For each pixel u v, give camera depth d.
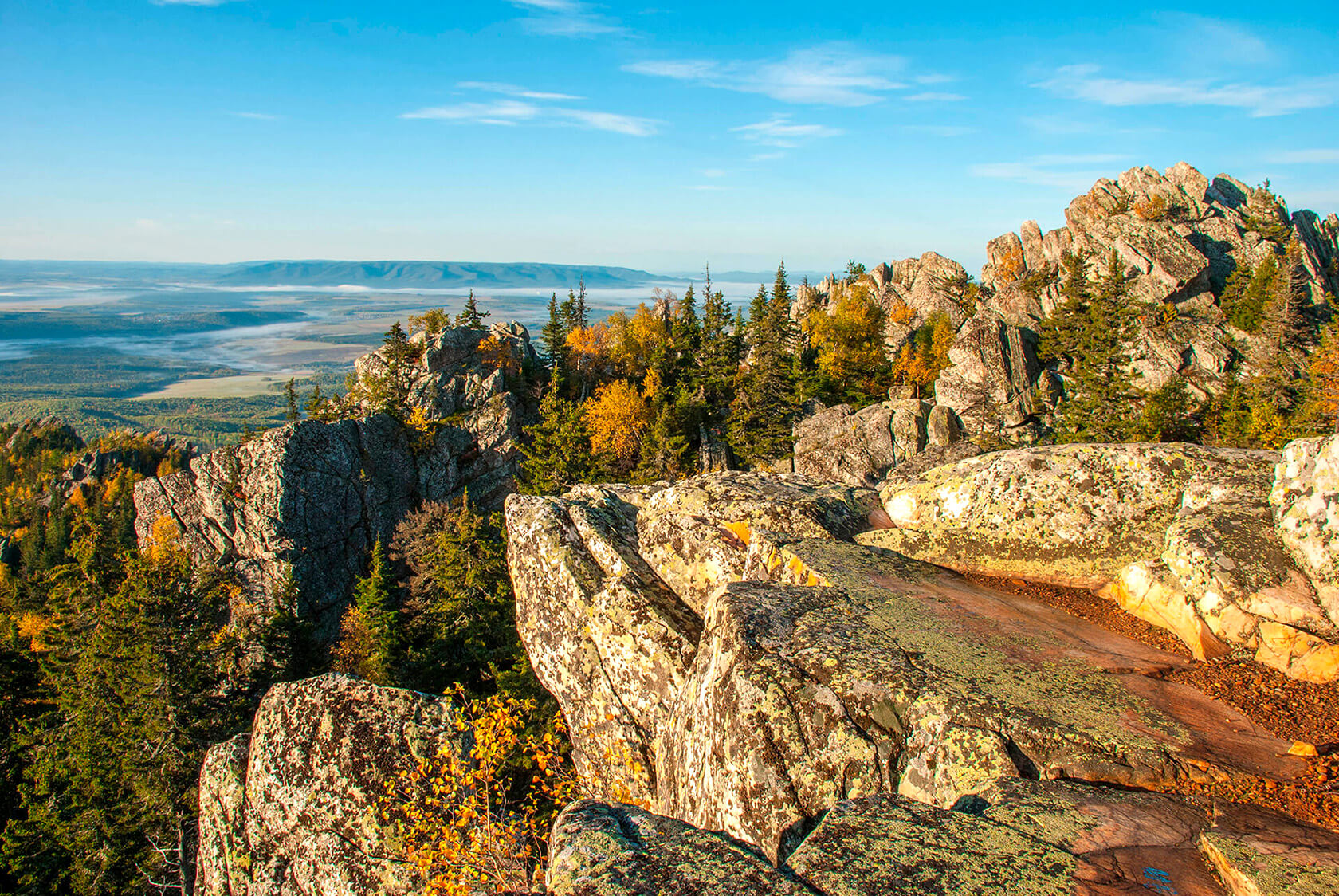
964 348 77.56
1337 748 6.73
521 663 25.84
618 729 12.28
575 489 15.91
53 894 23.69
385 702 13.11
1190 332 76.31
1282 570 8.62
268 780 12.78
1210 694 7.79
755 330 95.75
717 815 7.85
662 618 12.36
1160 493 11.01
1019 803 5.97
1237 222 89.44
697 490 14.09
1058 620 9.54
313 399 80.69
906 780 7.01
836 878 5.04
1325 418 53.41
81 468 143.12
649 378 84.69
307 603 67.62
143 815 24.03
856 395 89.62
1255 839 5.30
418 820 11.45
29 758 29.36
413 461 78.81
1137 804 5.94
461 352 85.94
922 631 8.78
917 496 12.82
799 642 8.47
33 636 42.81
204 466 69.75
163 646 27.61
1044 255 98.75
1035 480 11.68
